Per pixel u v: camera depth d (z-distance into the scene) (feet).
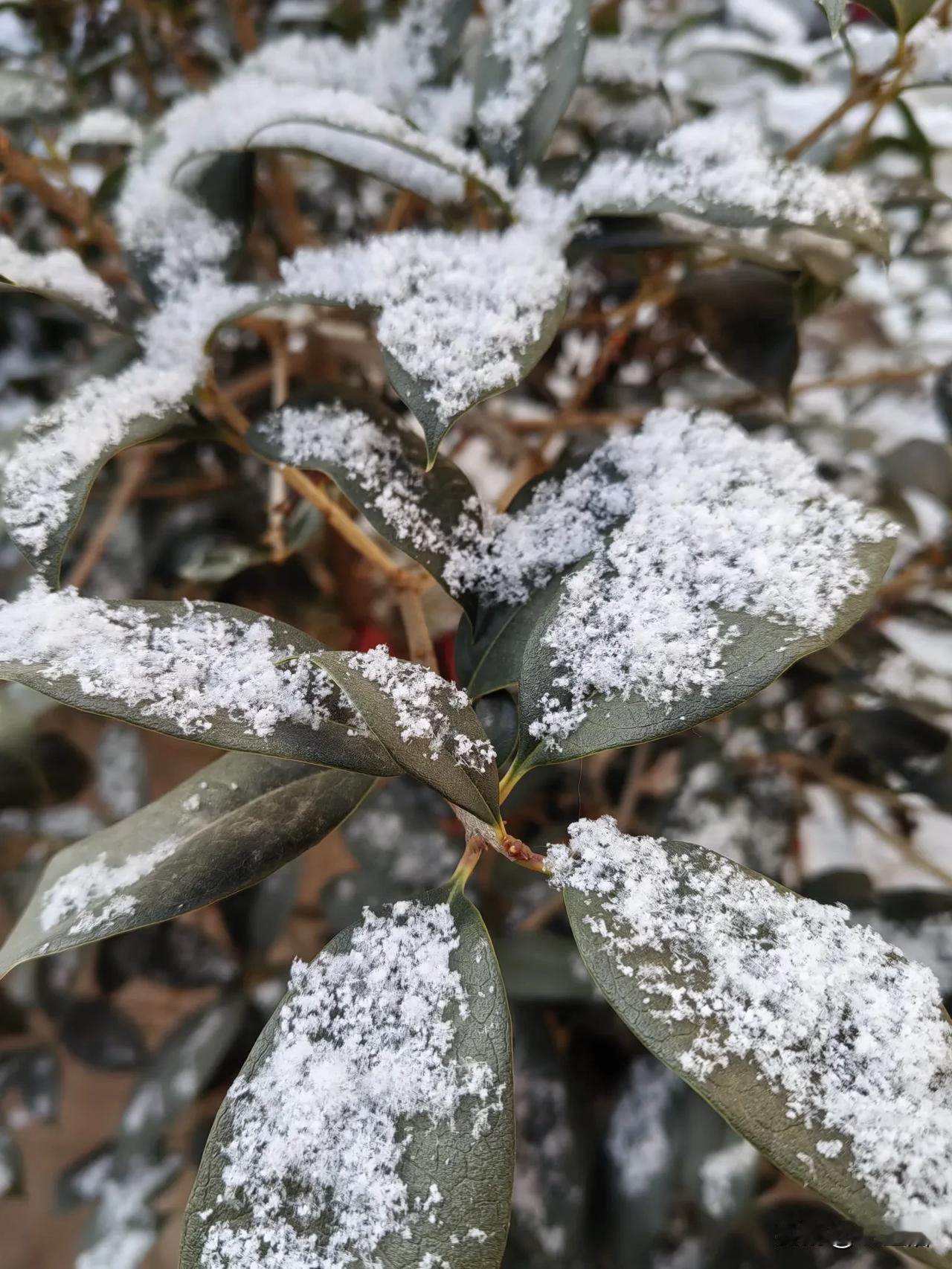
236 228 0.62
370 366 0.83
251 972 0.86
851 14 0.88
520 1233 0.69
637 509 0.51
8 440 0.69
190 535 0.91
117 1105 1.17
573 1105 0.72
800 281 0.63
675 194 0.54
